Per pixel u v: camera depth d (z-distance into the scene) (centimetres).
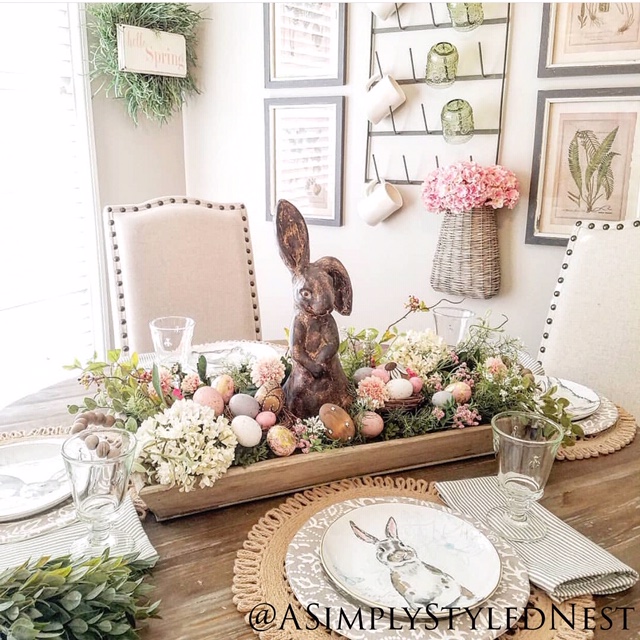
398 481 100
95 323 255
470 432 105
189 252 184
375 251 248
